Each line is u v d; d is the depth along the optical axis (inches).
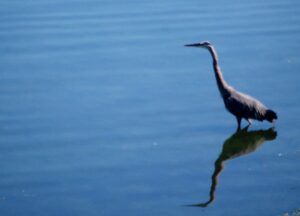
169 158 729.0
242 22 1064.2
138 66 941.8
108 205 641.6
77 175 696.4
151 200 649.6
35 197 658.2
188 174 697.6
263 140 778.8
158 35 1026.7
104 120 808.9
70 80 904.9
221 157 734.5
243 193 658.2
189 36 1019.9
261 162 725.9
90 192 665.6
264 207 629.0
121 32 1035.9
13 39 1013.2
